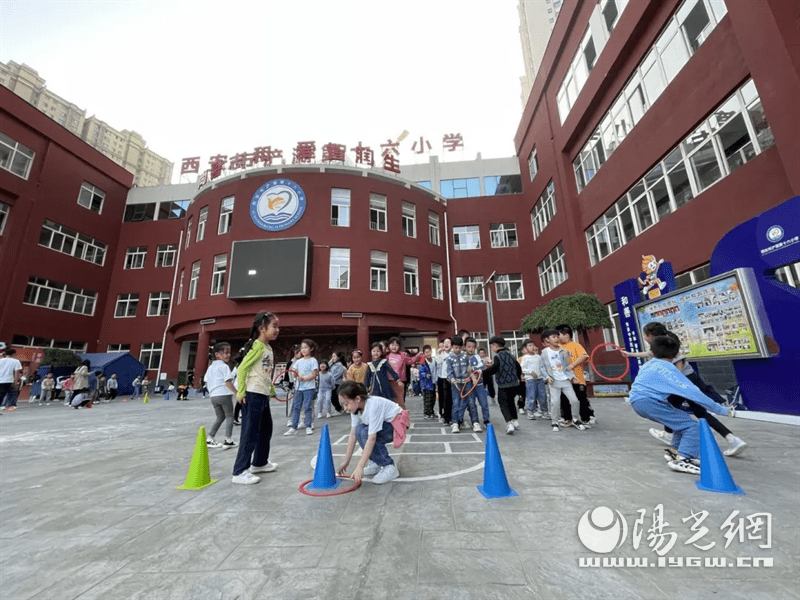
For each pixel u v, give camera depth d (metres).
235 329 18.47
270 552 2.20
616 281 13.13
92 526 2.67
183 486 3.58
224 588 1.83
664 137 10.51
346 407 3.59
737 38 7.70
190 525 2.65
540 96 19.08
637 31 11.30
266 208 18.78
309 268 17.83
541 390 7.65
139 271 24.31
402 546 2.23
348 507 2.93
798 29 6.76
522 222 22.44
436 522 2.58
